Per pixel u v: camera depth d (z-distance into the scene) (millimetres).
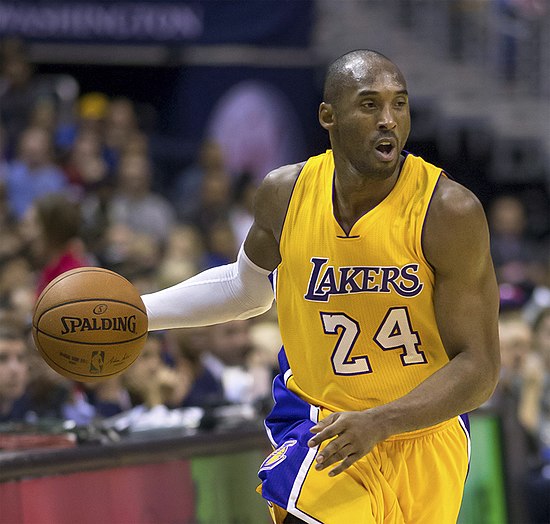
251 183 28359
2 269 18828
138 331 9133
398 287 8656
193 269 21766
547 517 16953
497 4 36781
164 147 29547
